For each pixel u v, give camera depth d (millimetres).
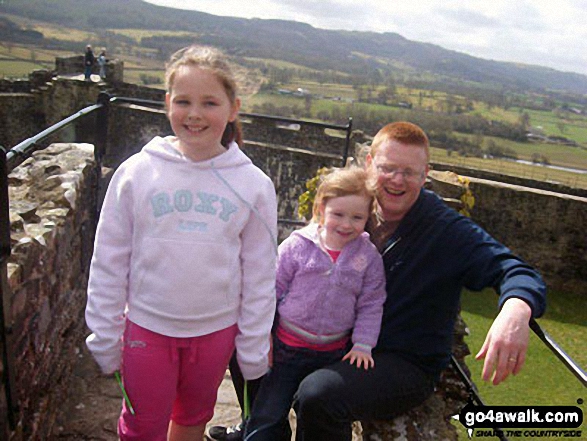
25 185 3463
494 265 2428
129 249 2156
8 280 2125
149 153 2143
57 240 2979
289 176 12844
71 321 3416
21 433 2469
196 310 2135
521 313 2090
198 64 2051
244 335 2289
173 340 2166
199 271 2090
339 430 2406
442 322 2695
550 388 7555
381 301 2619
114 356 2180
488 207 11188
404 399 2568
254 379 2600
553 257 11156
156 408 2240
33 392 2646
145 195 2080
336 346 2662
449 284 2617
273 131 14281
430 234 2625
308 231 2691
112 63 20172
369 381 2455
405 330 2680
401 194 2652
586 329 9844
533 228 11102
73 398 3291
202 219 2094
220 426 3158
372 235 2885
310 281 2602
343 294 2582
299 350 2637
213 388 2357
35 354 2650
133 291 2160
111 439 3053
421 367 2670
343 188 2545
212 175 2133
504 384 7547
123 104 14797
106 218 2135
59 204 3234
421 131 2686
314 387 2379
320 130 13938
